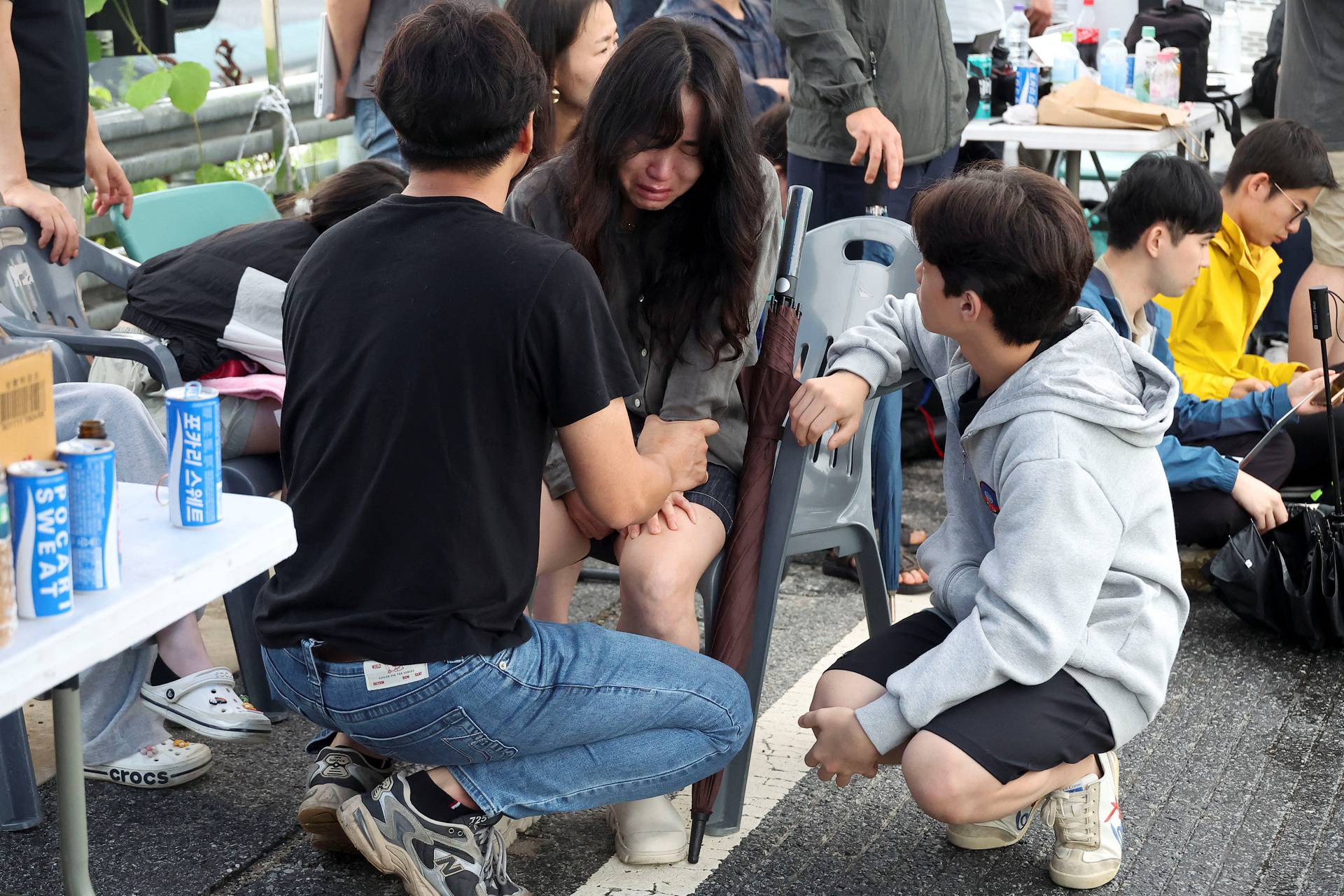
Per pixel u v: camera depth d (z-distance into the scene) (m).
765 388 2.28
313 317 1.84
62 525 1.33
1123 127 4.80
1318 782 2.54
